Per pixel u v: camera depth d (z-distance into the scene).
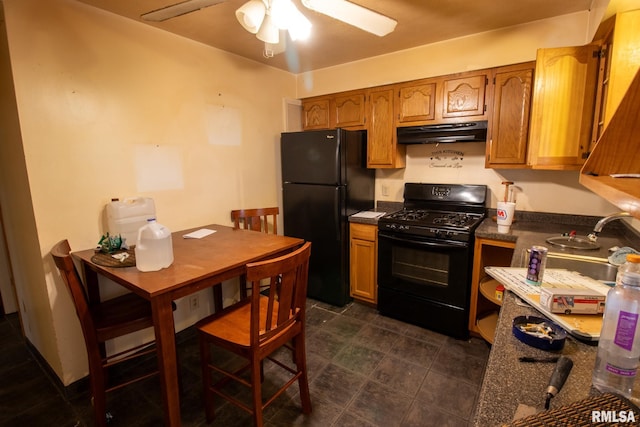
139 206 2.13
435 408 1.80
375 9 2.06
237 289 2.95
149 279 1.49
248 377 2.10
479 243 2.32
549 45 2.25
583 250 1.79
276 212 2.93
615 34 1.49
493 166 2.45
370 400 1.87
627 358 0.68
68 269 1.47
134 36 2.14
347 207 2.96
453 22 2.28
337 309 2.99
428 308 2.56
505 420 0.63
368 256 2.91
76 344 1.96
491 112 2.41
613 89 1.52
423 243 2.47
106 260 1.74
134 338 2.26
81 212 1.97
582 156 2.02
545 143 2.11
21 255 2.11
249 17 1.44
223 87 2.74
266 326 1.51
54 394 1.96
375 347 2.38
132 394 1.97
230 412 1.80
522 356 0.86
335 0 1.41
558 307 1.04
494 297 2.12
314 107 3.37
